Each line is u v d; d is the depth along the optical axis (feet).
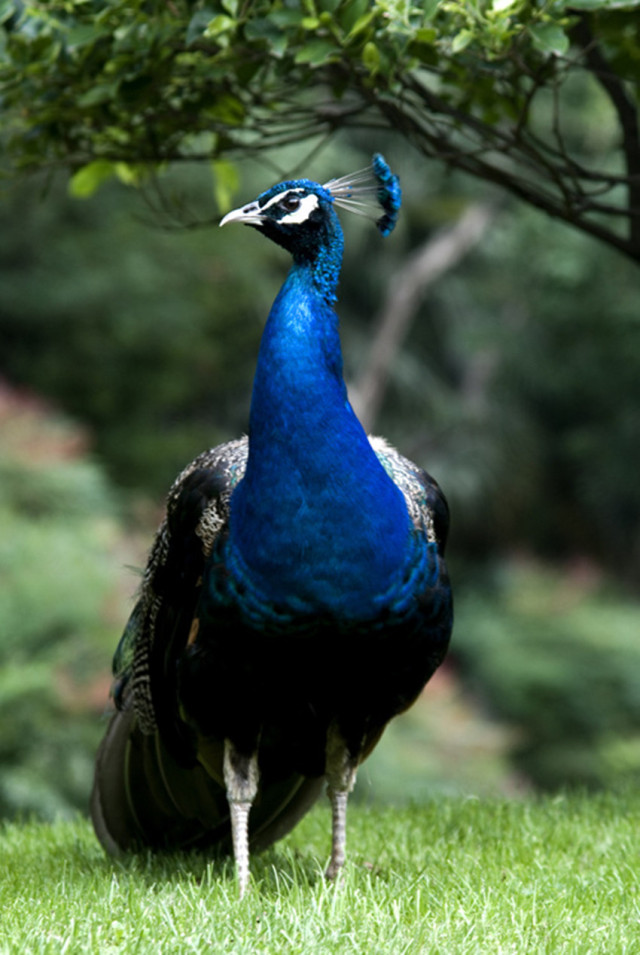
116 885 23.72
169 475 96.58
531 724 92.17
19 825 34.63
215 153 35.63
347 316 119.24
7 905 22.79
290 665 23.56
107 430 96.99
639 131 35.94
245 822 24.12
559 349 102.53
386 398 118.73
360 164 105.29
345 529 22.75
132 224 92.94
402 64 30.17
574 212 34.73
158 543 26.09
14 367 94.07
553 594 101.96
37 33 31.24
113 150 35.86
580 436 104.94
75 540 61.93
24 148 35.60
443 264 115.03
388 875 25.16
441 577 24.29
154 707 25.35
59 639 57.72
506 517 118.11
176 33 30.83
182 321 95.09
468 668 97.86
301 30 28.96
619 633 94.58
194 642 23.98
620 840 28.81
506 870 25.73
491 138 33.27
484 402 118.52
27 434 69.26
